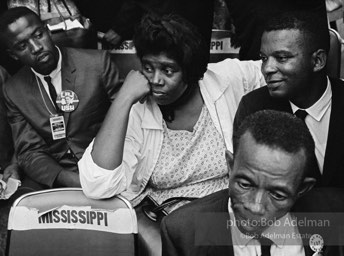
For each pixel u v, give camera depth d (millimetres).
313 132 2264
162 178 2447
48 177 2812
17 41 2752
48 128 2877
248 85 2613
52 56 2795
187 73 2301
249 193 1654
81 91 2875
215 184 2480
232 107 2527
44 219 2139
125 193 2492
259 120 1667
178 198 2441
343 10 3531
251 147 1628
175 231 1786
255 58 2979
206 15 3064
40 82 2877
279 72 2188
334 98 2260
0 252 2582
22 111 2883
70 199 2182
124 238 2148
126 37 3092
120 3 3186
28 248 2137
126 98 2289
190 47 2254
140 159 2443
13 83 2912
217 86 2498
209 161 2443
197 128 2443
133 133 2398
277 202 1652
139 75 2336
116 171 2219
